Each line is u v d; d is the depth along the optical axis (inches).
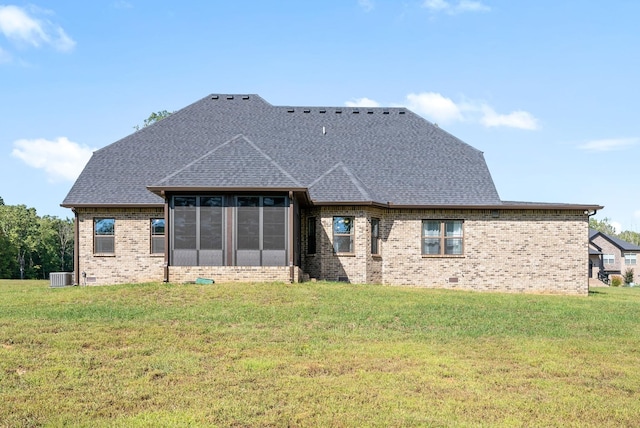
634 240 5152.6
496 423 346.0
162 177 1066.1
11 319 609.6
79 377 424.5
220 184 835.4
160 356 482.9
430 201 1042.1
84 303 703.7
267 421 343.0
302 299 727.7
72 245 3754.9
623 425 348.8
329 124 1225.4
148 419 344.2
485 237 1029.2
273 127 1202.6
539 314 701.3
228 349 507.2
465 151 1181.1
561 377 445.7
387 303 725.9
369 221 992.2
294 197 870.4
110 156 1118.4
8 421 338.6
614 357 505.7
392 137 1202.6
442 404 377.1
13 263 3093.0
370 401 380.8
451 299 782.5
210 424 337.7
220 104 1259.8
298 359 478.6
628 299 927.0
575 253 1025.5
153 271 1022.4
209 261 852.0
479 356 499.2
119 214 1029.8
